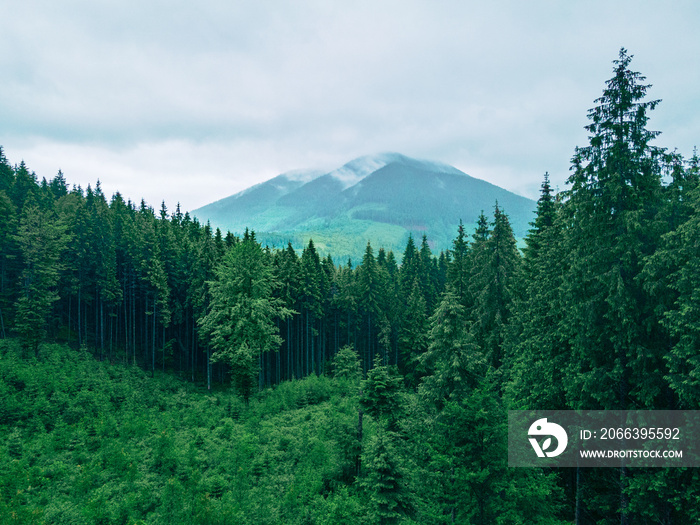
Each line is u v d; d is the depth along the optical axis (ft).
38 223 136.46
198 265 155.12
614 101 43.52
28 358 115.65
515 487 37.99
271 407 100.73
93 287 167.02
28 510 43.93
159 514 49.78
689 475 38.83
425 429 56.39
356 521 46.55
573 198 46.39
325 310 191.21
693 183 41.81
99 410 89.81
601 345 44.73
